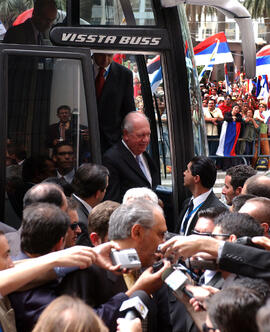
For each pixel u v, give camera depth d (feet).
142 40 18.08
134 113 19.19
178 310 10.36
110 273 9.89
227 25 76.95
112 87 19.51
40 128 16.98
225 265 9.56
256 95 53.78
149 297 9.48
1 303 9.30
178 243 9.62
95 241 11.71
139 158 19.60
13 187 16.69
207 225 12.79
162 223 9.97
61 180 16.74
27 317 9.41
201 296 8.67
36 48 16.89
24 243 10.46
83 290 9.46
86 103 17.26
